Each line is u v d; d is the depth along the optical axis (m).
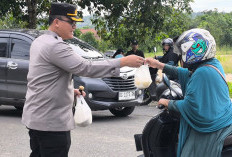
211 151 3.35
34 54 3.51
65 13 3.56
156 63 3.96
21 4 14.52
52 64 3.45
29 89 3.56
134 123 8.77
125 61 3.47
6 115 9.52
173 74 3.88
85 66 3.42
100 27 14.77
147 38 14.18
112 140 7.20
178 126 3.80
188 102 3.38
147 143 3.91
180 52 3.56
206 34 3.47
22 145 6.81
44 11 15.26
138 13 13.61
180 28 13.95
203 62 3.48
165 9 13.23
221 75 3.39
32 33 9.12
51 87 3.46
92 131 7.89
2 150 6.49
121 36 14.33
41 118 3.47
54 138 3.50
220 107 3.37
